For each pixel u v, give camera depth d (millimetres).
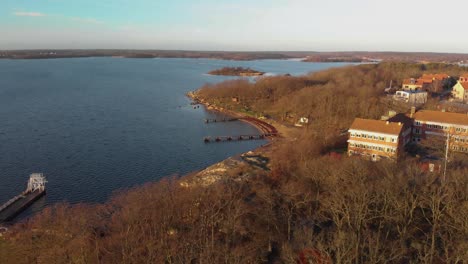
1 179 128875
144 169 142625
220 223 84562
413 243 72438
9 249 76188
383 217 78688
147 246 74125
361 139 135000
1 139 171250
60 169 138750
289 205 91938
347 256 65312
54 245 73125
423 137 150125
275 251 80125
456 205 77188
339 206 79000
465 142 139750
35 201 113438
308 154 127062
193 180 117812
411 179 90938
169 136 190500
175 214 87125
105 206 98875
